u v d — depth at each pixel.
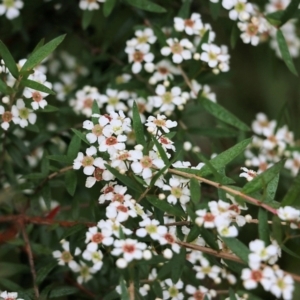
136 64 0.44
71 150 0.38
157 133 0.38
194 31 0.43
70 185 0.39
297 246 0.39
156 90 0.43
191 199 0.36
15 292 0.38
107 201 0.40
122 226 0.36
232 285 0.41
